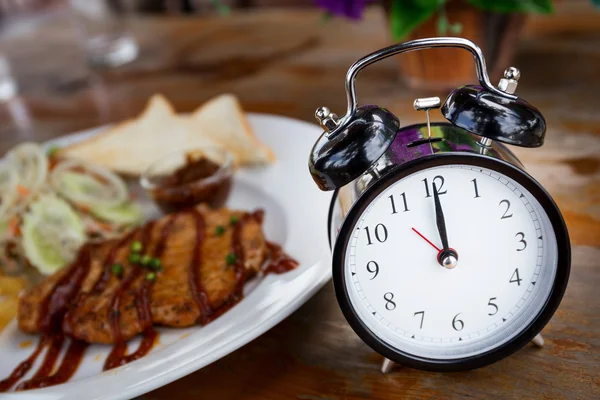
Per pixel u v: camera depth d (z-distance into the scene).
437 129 0.36
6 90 0.92
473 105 0.34
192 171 0.56
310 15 1.01
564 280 0.35
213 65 0.87
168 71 0.89
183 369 0.37
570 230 0.44
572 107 0.57
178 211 0.55
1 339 0.44
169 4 1.41
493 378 0.37
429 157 0.34
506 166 0.34
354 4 0.58
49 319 0.44
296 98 0.71
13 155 0.59
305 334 0.41
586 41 0.70
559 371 0.36
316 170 0.34
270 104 0.71
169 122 0.65
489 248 0.36
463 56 0.58
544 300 0.36
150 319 0.42
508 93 0.34
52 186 0.57
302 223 0.49
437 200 0.35
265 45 0.91
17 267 0.54
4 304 0.47
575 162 0.50
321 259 0.42
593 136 0.52
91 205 0.57
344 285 0.35
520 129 0.33
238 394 0.38
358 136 0.34
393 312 0.36
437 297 0.36
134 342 0.42
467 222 0.35
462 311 0.36
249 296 0.42
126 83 0.87
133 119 0.68
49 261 0.53
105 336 0.42
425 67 0.61
